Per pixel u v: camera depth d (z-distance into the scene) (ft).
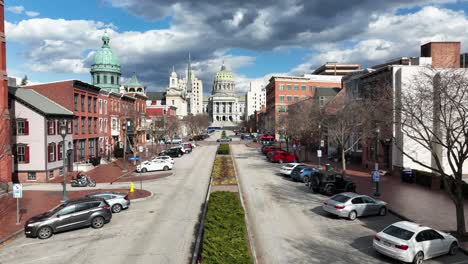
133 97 228.22
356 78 150.61
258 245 53.16
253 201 82.38
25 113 116.67
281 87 348.38
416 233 46.06
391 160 121.80
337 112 126.41
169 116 322.75
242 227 49.88
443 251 47.75
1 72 97.45
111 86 238.48
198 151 225.76
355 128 120.57
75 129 143.43
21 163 116.37
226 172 122.62
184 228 63.10
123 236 58.90
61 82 139.03
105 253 51.26
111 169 143.74
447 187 55.88
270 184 104.88
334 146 180.24
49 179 119.55
